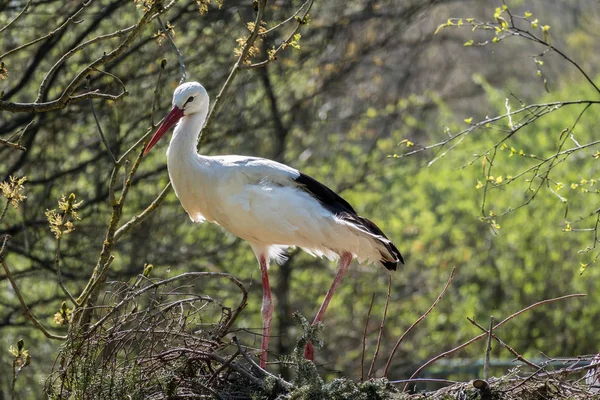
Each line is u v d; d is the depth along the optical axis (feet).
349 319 59.77
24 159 45.96
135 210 48.75
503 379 25.12
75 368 24.71
